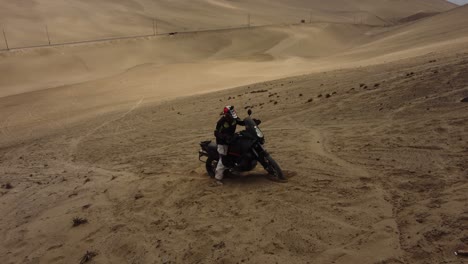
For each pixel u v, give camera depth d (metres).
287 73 41.00
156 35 97.31
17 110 35.75
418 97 10.76
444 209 4.97
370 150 7.85
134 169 10.22
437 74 12.69
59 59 72.81
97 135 18.08
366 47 66.75
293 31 111.75
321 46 98.50
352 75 18.64
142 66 66.56
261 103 16.53
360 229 5.01
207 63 65.81
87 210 7.66
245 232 5.50
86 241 6.32
